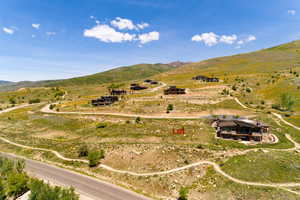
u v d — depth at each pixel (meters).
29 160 49.78
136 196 33.06
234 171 35.88
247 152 43.59
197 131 61.59
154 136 59.88
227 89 118.25
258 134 53.78
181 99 104.69
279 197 27.88
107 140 60.19
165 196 32.94
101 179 39.31
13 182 32.50
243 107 85.94
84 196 32.91
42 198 25.44
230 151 46.12
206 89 124.88
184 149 47.44
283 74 131.88
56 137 70.25
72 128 78.88
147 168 41.53
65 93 187.50
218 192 31.56
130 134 62.91
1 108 129.75
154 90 146.38
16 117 98.00
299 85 100.12
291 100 77.69
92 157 44.53
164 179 36.94
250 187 31.02
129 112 91.44
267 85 116.19
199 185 34.16
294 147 48.41
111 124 76.81
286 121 66.50
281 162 36.81
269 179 32.56
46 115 97.56
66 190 27.64
